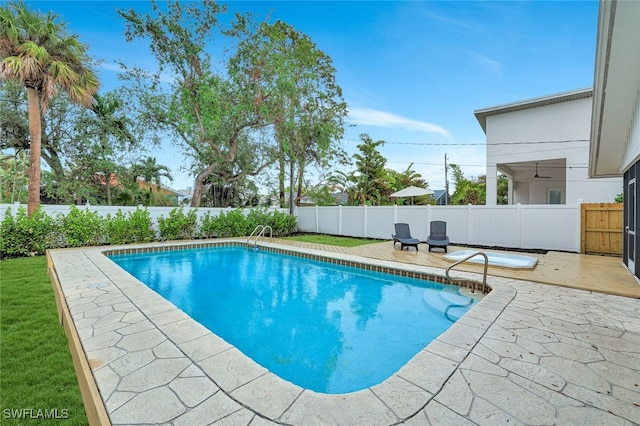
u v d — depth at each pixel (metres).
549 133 13.82
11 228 8.90
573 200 13.34
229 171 18.34
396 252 9.60
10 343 3.33
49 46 9.97
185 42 13.48
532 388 2.39
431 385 2.44
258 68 14.09
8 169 18.89
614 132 6.27
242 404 2.19
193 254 11.02
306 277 7.83
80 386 2.56
